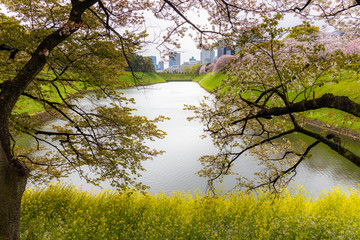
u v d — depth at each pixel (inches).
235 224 273.9
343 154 130.6
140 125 288.4
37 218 271.9
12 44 189.2
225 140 260.5
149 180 526.9
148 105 1731.1
